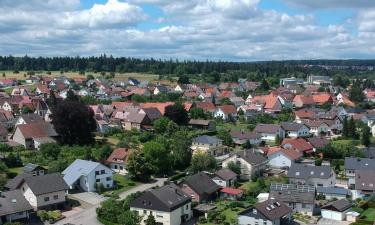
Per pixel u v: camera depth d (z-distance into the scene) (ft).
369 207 307.37
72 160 368.89
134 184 346.33
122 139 458.09
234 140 472.44
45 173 344.69
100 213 274.16
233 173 351.05
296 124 515.91
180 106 537.24
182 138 429.79
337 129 552.41
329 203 297.53
